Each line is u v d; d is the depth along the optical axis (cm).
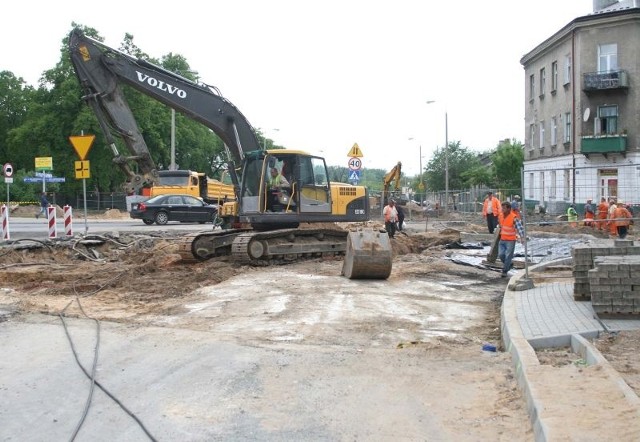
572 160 3912
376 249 1262
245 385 607
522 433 480
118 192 5697
